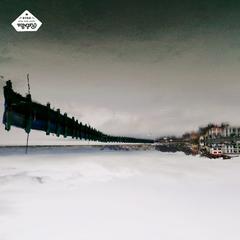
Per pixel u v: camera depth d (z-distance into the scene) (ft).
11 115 15.39
